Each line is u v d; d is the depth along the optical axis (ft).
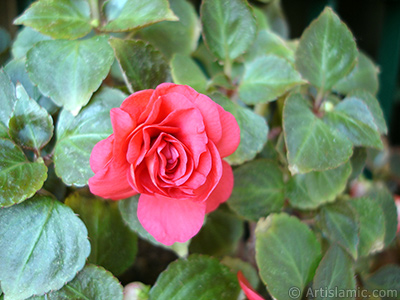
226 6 0.56
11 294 0.44
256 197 0.58
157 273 0.65
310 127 0.53
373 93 0.69
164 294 0.51
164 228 0.43
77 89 0.48
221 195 0.46
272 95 0.56
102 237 0.54
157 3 0.52
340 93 0.66
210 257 0.54
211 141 0.40
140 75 0.52
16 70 0.53
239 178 0.57
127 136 0.39
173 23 0.63
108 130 0.48
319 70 0.58
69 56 0.50
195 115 0.39
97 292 0.47
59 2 0.54
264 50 0.65
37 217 0.46
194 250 0.62
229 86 0.59
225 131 0.43
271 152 0.62
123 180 0.41
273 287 0.50
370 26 1.14
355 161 0.62
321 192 0.59
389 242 0.65
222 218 0.64
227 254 0.64
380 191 0.67
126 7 0.53
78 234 0.47
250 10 0.56
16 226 0.46
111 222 0.55
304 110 0.55
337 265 0.52
